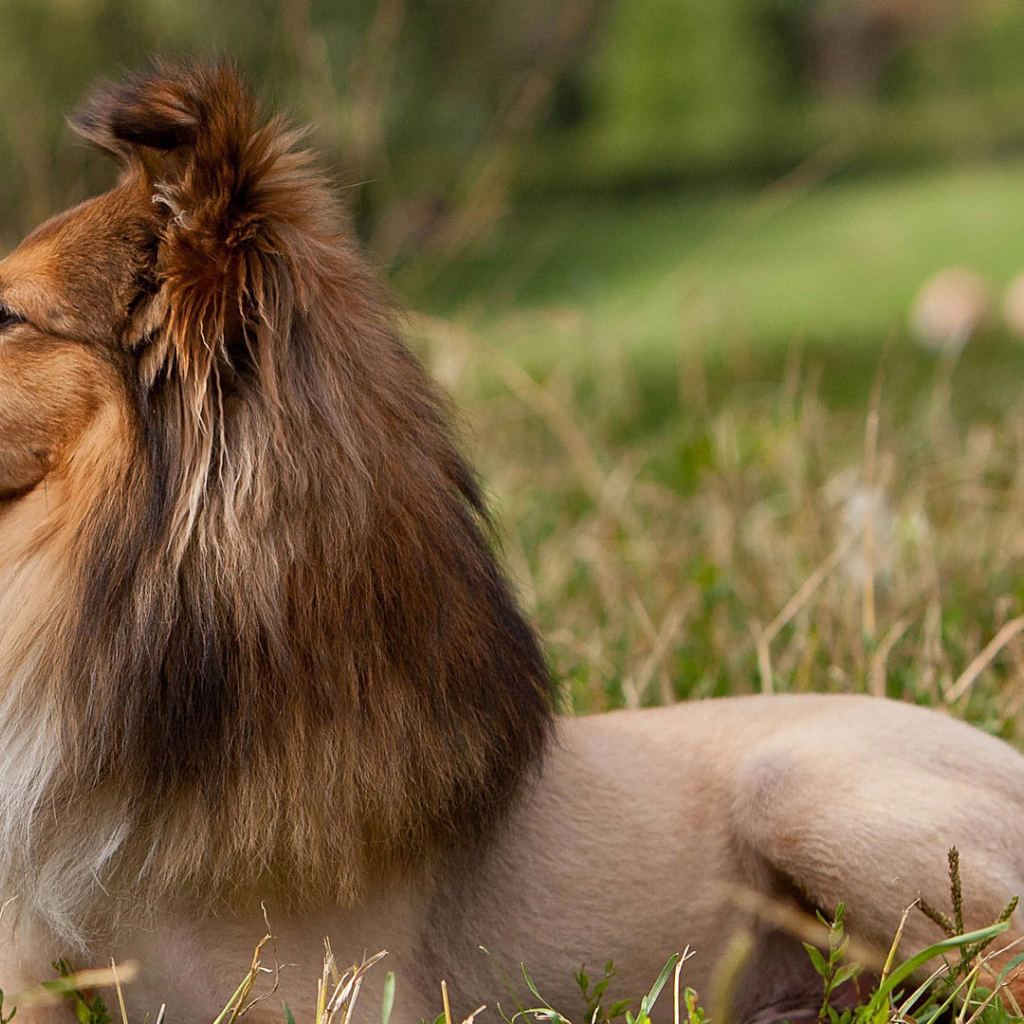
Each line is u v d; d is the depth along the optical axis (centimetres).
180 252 528
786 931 646
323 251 562
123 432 537
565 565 1176
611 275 3900
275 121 557
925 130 6300
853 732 645
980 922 589
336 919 554
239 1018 548
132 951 548
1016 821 616
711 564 1081
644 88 6331
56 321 548
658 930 625
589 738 670
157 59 600
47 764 531
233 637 517
